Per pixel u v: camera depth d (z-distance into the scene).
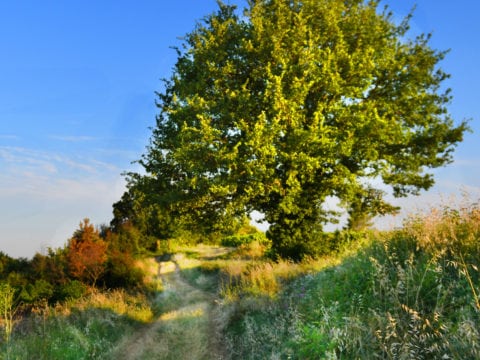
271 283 11.77
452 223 7.38
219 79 19.97
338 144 18.45
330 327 6.34
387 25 22.67
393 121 19.72
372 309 6.23
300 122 19.39
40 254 19.95
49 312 13.02
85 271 18.94
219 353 8.73
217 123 19.47
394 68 21.58
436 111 22.09
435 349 4.64
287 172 19.11
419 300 5.89
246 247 29.80
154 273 24.22
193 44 21.75
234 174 18.34
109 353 9.70
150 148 22.19
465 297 5.46
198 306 13.52
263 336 8.34
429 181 22.00
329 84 18.67
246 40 20.28
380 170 21.11
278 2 20.19
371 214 22.12
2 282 16.12
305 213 19.81
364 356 5.08
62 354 9.17
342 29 21.22
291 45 19.27
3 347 9.20
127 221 35.50
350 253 10.16
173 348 9.63
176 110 19.44
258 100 19.39
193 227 22.34
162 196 21.30
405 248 7.64
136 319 12.85
